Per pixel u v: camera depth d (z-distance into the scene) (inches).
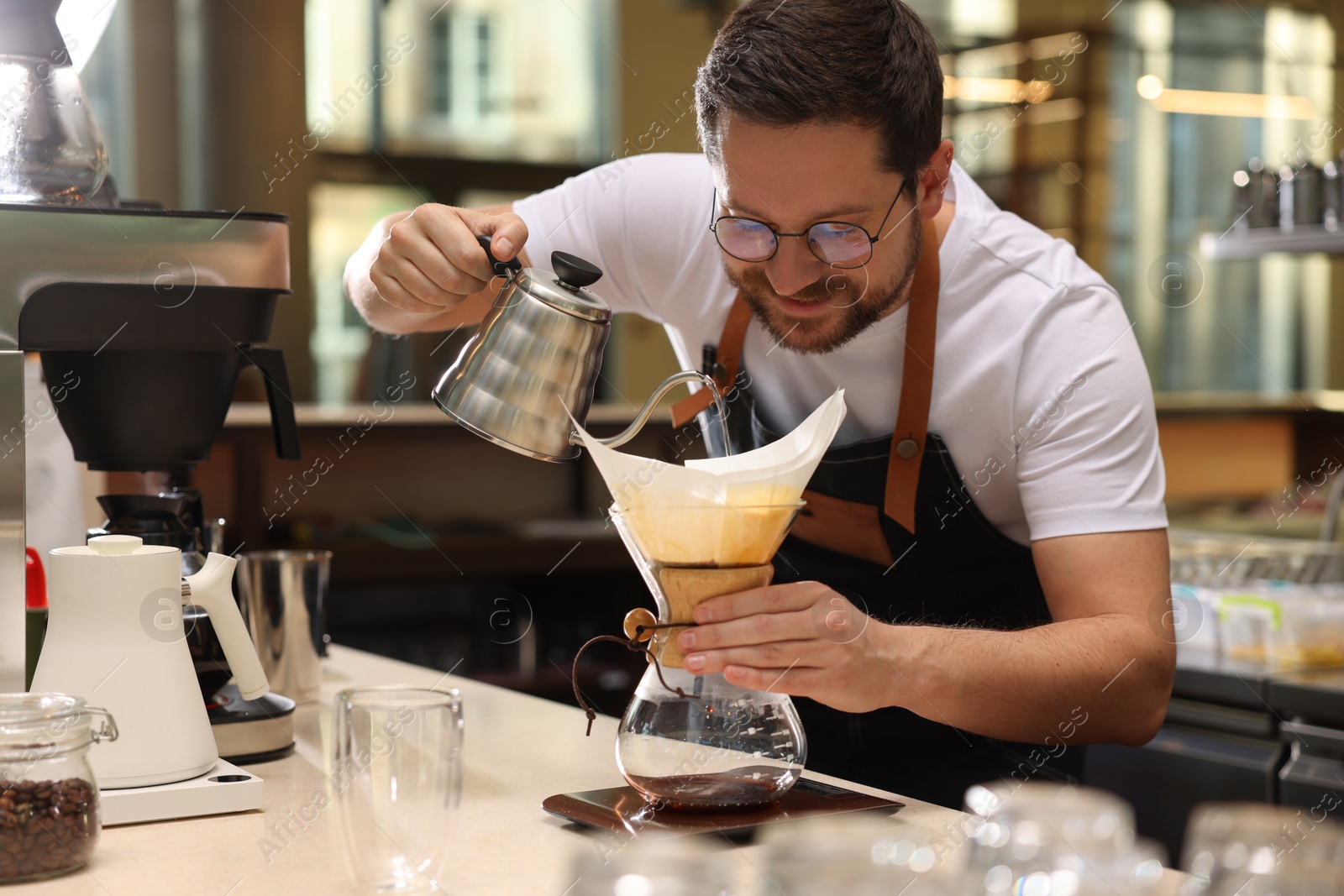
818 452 42.2
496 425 50.7
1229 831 31.3
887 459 62.9
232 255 52.2
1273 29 240.8
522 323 50.7
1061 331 60.0
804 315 54.7
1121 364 59.0
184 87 181.2
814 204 51.3
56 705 39.6
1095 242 233.5
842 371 63.2
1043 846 30.2
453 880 37.7
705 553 41.9
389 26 203.5
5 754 37.8
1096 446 57.6
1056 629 52.1
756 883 34.4
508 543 149.6
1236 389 248.1
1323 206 118.0
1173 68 237.1
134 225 50.8
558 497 167.2
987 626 66.3
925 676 46.9
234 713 51.3
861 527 64.5
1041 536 58.1
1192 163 239.9
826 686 44.2
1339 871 29.5
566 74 219.8
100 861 39.8
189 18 180.1
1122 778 90.8
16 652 48.0
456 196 206.1
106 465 53.9
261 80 180.9
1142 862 30.0
